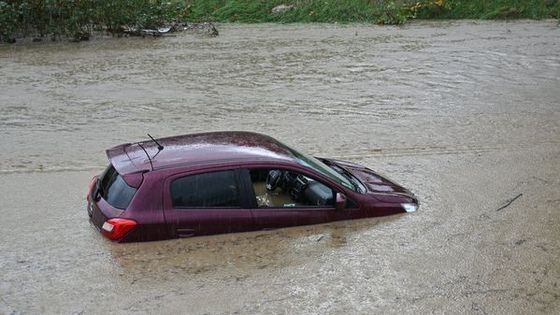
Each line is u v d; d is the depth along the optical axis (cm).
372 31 2923
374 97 1717
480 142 1318
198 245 779
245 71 2070
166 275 723
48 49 2533
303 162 839
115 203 775
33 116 1529
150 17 2908
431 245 804
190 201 779
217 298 682
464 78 1958
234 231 795
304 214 820
